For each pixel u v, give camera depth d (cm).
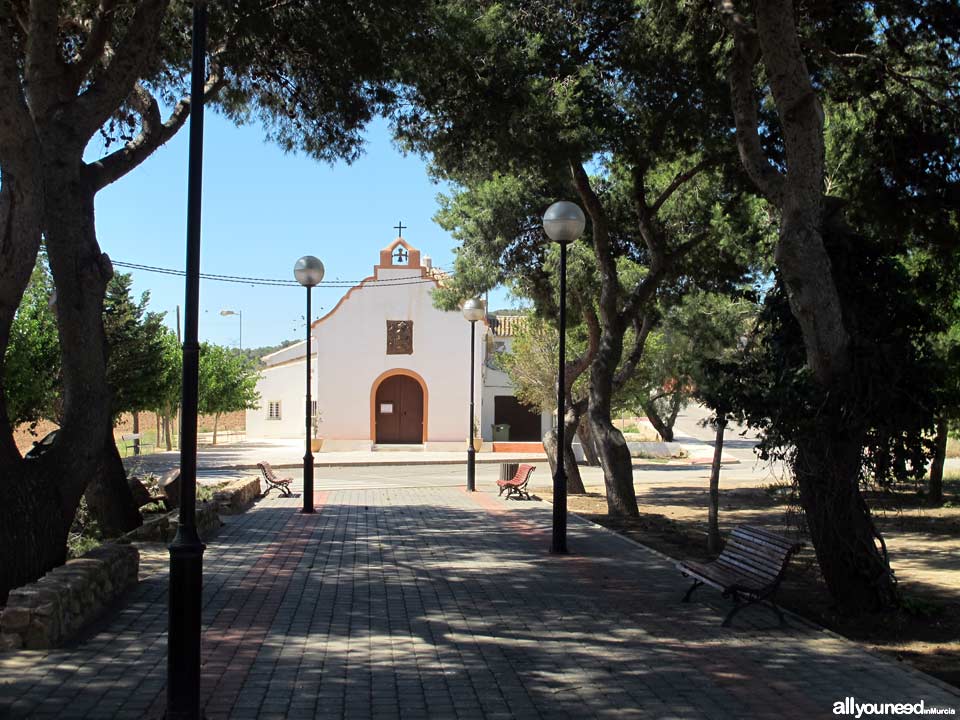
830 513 825
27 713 523
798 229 827
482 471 2984
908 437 812
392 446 3744
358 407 3781
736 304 1759
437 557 1123
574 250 1862
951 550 1273
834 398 803
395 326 3800
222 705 552
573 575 1009
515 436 4409
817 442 819
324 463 3145
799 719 538
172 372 2603
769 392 836
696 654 681
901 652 700
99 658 636
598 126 1285
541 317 2197
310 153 1423
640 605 853
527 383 3388
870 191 1241
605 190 1822
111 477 1256
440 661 655
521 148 1315
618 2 1330
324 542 1241
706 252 1819
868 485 857
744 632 751
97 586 771
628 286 1825
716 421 927
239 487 1670
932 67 1191
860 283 846
